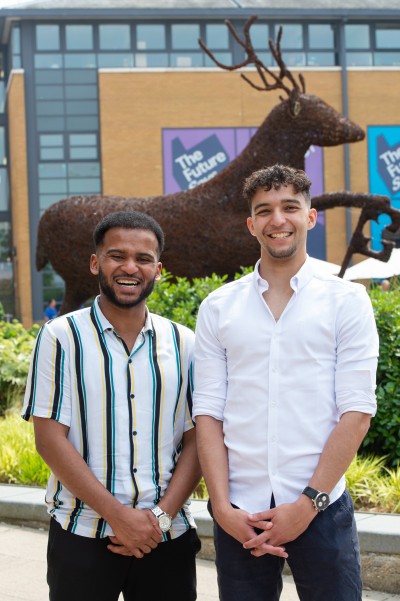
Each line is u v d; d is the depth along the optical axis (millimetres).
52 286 31125
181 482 2873
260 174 2867
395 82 31594
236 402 2805
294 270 2846
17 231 32062
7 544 5098
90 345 2840
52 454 2779
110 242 2861
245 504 2770
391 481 5352
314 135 8305
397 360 5988
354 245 8602
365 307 2779
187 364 2975
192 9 31312
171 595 2895
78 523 2811
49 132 31375
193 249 8453
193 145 31109
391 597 4238
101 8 31141
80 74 31484
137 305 2877
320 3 33000
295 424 2732
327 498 2654
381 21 32406
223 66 8641
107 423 2797
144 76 31062
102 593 2828
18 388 9133
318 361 2746
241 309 2838
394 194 31234
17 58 31484
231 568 2793
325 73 31516
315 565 2717
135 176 30984
